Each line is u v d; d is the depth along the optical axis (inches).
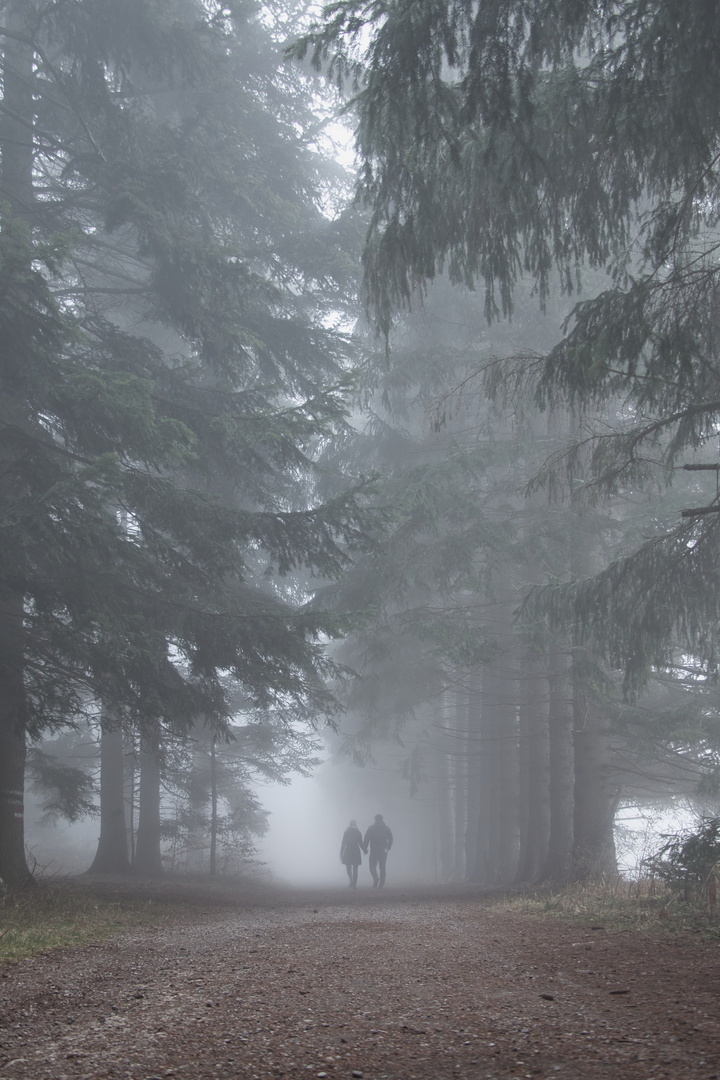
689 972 187.8
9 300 441.7
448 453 704.4
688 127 266.8
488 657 683.4
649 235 314.7
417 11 263.3
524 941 269.0
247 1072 113.8
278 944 273.1
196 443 500.1
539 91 294.7
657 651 425.4
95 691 512.7
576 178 306.3
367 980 191.6
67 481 414.3
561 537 644.7
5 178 593.0
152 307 625.6
